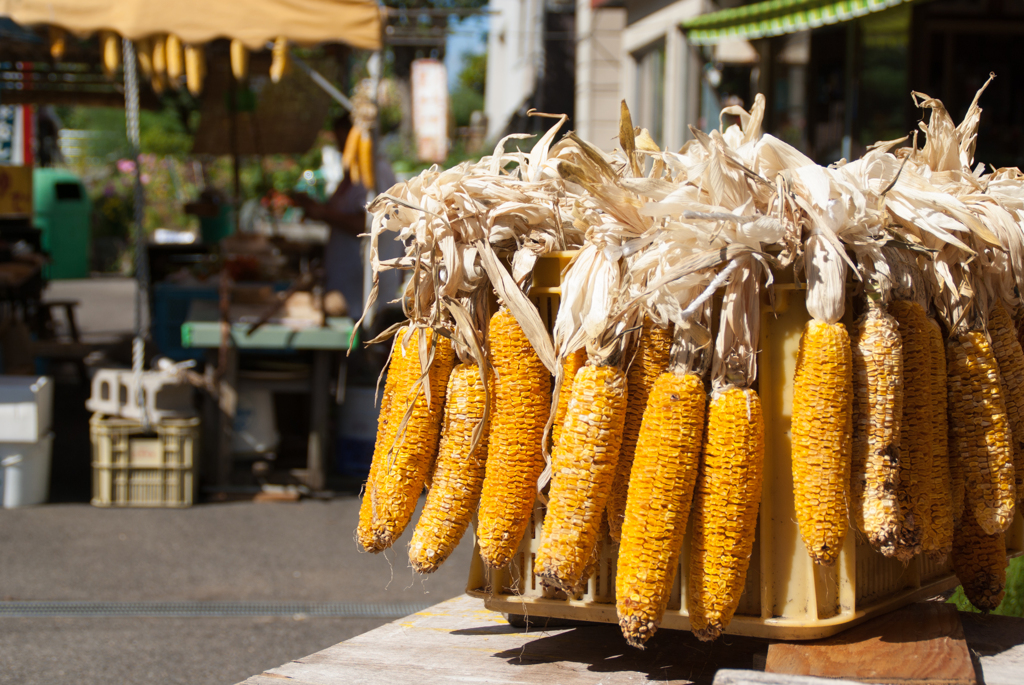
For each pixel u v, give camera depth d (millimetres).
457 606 2262
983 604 1891
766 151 1720
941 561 1759
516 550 1746
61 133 23234
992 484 1766
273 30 5703
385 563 5102
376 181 7129
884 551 1558
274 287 7887
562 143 1913
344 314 6531
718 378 1606
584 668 1813
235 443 6359
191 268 9438
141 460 6027
